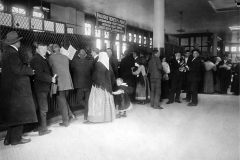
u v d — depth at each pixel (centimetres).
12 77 346
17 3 944
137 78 691
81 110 579
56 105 540
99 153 332
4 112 347
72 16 1178
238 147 354
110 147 353
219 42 2683
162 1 927
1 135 398
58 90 439
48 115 506
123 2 1070
